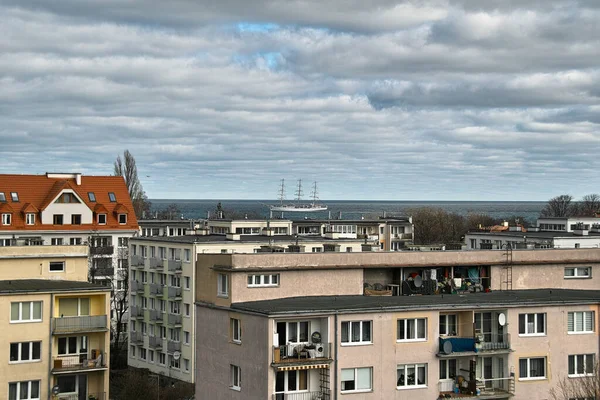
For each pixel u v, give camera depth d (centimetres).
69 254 8762
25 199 15425
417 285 7325
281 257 7000
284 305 6600
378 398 6556
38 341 7788
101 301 8156
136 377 10719
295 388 6525
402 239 19650
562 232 16088
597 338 7138
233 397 6769
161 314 12162
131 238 13150
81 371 7969
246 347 6606
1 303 7606
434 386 6719
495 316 7012
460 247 10256
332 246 12644
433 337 6738
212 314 7081
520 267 7656
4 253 8512
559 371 7025
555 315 7038
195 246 11638
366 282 7344
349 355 6494
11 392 7675
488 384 7000
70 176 16062
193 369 11475
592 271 7856
